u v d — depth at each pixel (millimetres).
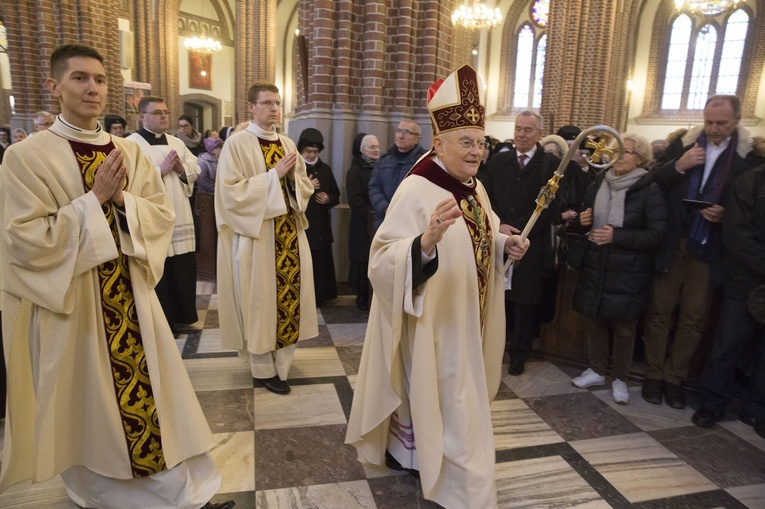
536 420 3141
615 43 18578
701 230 3180
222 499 2312
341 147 5863
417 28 5926
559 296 3988
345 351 4109
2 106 15734
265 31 19125
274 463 2596
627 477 2594
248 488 2396
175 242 4184
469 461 2076
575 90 16297
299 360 3908
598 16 15844
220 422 2973
